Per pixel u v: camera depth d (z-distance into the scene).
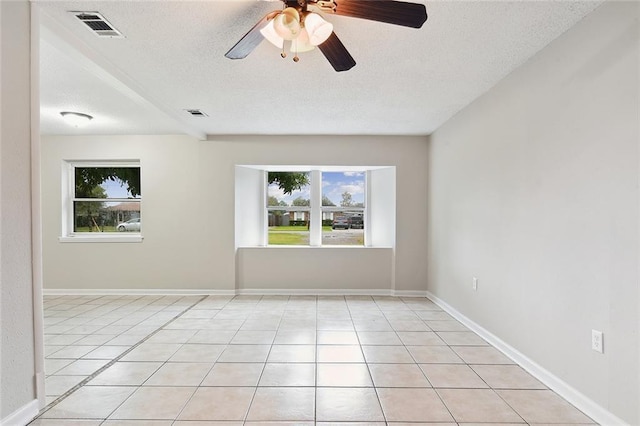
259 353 2.81
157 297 4.72
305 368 2.54
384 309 4.13
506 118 2.80
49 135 4.84
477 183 3.30
